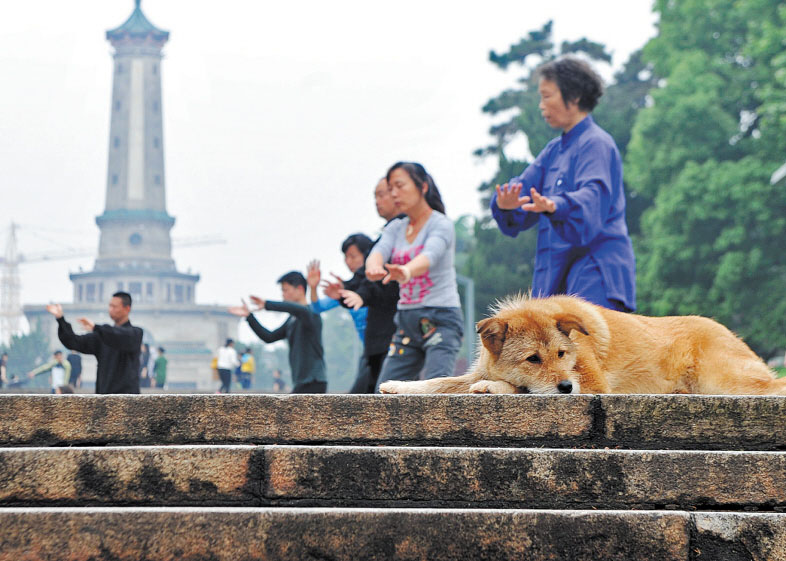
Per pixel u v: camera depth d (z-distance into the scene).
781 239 41.41
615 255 7.13
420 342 8.10
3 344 199.00
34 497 4.41
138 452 4.48
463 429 4.73
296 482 4.50
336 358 181.25
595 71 7.49
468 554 4.17
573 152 7.40
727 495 4.41
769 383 5.94
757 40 41.09
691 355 6.21
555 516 4.21
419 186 8.29
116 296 11.34
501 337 6.18
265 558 4.15
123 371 11.01
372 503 4.48
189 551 4.15
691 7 46.09
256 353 179.88
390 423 4.75
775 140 40.66
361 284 9.16
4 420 4.70
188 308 182.38
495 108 64.75
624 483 4.45
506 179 55.00
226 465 4.50
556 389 5.95
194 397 4.77
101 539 4.14
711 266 42.75
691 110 43.59
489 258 57.91
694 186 42.09
